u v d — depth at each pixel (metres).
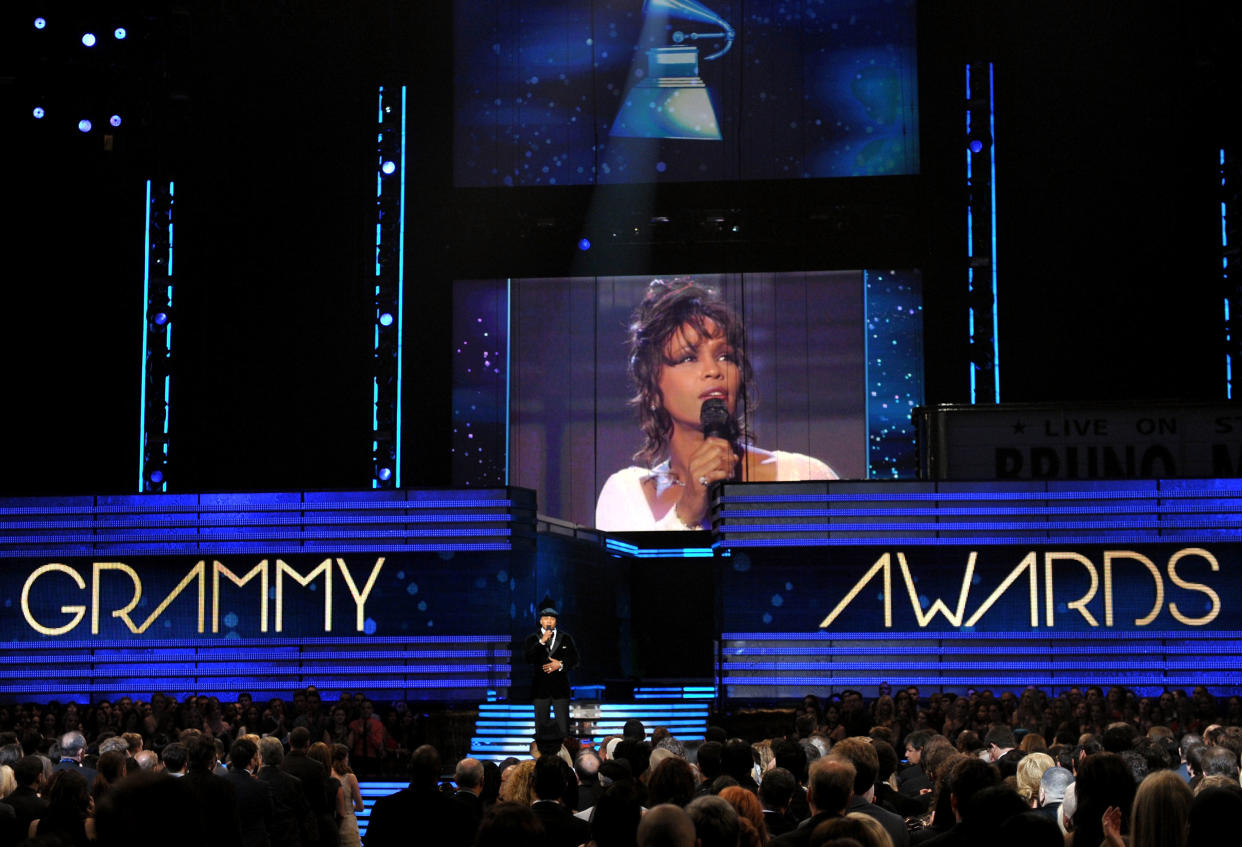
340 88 30.42
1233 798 4.59
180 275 30.38
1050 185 29.55
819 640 21.77
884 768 8.54
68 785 7.29
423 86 30.77
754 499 22.16
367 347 29.95
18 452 29.38
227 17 30.42
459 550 22.20
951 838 5.51
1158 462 22.20
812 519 22.00
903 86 29.84
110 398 29.30
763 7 30.25
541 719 16.89
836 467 29.34
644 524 29.52
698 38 30.38
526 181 30.38
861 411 29.42
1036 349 29.50
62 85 28.44
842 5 30.11
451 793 8.12
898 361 29.48
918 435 23.20
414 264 30.59
